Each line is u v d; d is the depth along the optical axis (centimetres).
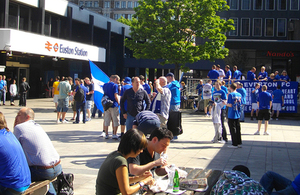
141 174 403
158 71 5481
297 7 3616
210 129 1303
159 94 895
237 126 926
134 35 2986
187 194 388
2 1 2377
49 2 2788
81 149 881
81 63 3766
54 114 1730
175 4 2794
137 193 404
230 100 926
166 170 450
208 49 2816
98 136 1091
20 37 2192
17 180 377
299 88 2198
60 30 3153
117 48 4294
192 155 827
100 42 4178
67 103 1397
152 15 2791
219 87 1004
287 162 763
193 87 2250
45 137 450
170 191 397
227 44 3459
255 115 1830
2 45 2114
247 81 1822
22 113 459
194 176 456
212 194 363
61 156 794
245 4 3659
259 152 875
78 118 1403
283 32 3638
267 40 3388
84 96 1402
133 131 363
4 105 2186
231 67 3466
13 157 374
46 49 2470
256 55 3434
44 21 2811
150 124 642
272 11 3638
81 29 3781
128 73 4750
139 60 4238
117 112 1028
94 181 595
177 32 2833
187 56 2761
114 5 9212
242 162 758
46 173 437
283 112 1794
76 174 640
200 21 2747
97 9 9175
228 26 2817
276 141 1057
